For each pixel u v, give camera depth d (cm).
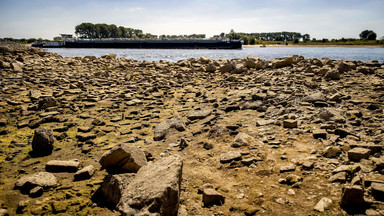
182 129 759
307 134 654
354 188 368
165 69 2128
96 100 1134
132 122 866
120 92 1327
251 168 512
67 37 11750
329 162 502
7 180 492
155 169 415
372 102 911
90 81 1600
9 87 1348
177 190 369
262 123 760
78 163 545
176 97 1220
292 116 781
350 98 981
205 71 2089
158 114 952
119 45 10738
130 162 488
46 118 859
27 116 912
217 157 575
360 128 671
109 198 425
